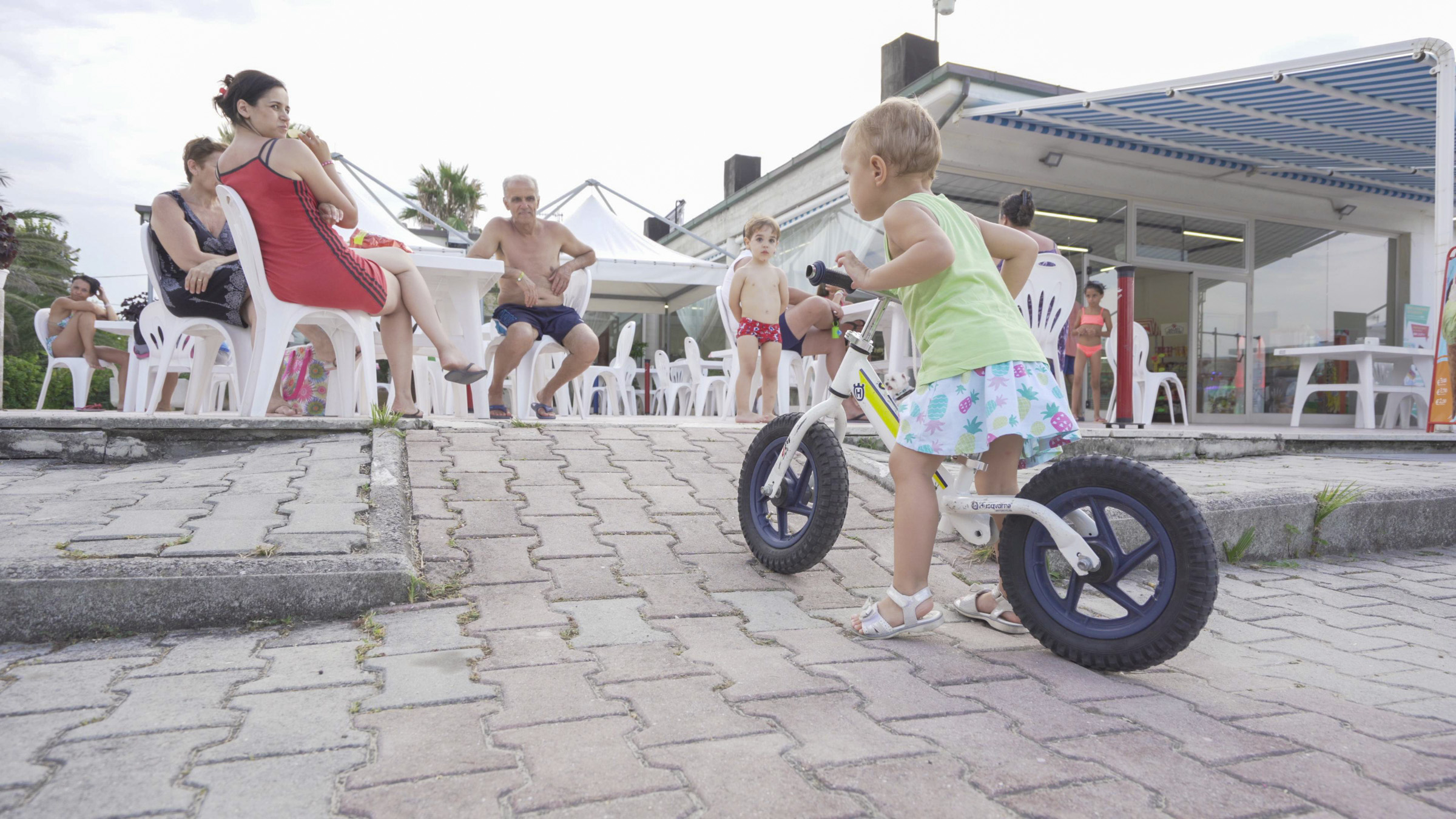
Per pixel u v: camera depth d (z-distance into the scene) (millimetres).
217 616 2105
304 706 1597
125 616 2043
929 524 2117
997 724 1581
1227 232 11547
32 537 2320
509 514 2971
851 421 5535
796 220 12156
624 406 9391
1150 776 1371
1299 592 2842
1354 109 8164
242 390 4508
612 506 3146
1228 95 7867
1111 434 5117
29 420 3486
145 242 4422
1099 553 1979
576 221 11234
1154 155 10133
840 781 1315
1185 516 1832
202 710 1574
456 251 8875
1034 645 2135
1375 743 1537
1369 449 6051
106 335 22781
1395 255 12766
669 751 1416
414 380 6117
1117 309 6711
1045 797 1288
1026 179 10031
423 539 2678
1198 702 1746
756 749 1430
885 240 2182
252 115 3838
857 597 2527
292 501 2764
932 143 2203
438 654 1905
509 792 1266
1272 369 11938
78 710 1571
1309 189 11562
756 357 5297
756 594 2496
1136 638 1877
